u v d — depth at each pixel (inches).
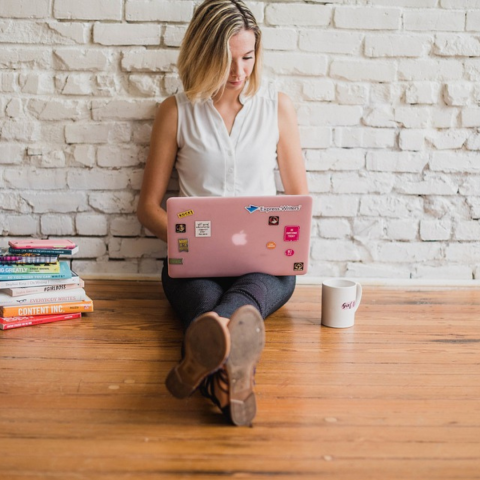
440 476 46.3
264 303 69.4
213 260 73.5
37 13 90.2
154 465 46.9
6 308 75.2
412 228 98.6
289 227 73.2
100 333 74.6
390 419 54.6
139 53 91.8
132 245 97.6
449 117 95.8
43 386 59.7
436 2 92.8
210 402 57.4
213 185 86.9
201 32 81.5
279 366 65.6
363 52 93.6
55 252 78.8
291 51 93.0
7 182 94.7
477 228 99.0
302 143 95.5
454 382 62.5
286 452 49.1
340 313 77.9
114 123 93.7
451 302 90.7
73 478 45.1
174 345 71.1
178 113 87.0
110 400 57.2
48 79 92.3
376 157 96.4
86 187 95.4
